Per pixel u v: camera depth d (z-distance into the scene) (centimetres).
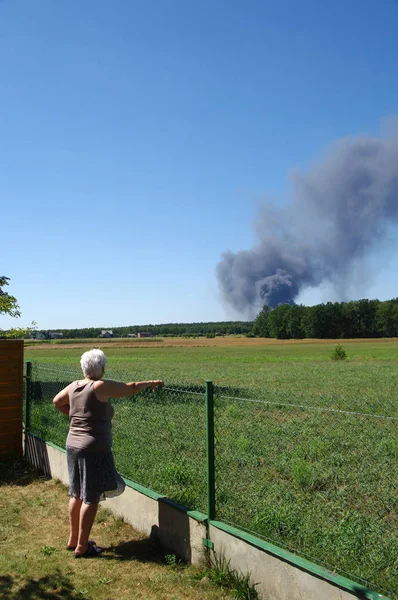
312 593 342
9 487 718
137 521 542
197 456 635
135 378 956
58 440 768
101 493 490
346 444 703
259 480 561
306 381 2547
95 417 489
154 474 577
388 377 2762
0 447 852
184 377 2880
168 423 672
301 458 653
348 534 416
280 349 9650
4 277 1723
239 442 656
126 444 671
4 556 486
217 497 491
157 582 425
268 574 379
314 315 17588
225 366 4453
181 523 473
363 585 345
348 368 3797
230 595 397
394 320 17012
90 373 508
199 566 448
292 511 466
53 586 425
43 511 614
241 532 412
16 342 866
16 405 867
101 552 491
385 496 509
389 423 739
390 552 393
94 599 403
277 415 763
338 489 551
